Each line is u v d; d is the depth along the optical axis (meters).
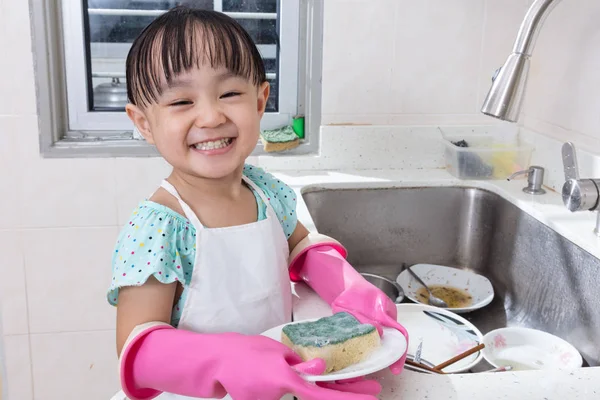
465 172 1.51
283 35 1.62
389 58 1.57
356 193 1.49
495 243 1.45
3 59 1.52
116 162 1.62
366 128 1.60
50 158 1.59
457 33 1.56
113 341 1.76
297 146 1.63
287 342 0.66
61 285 1.69
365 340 0.65
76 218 1.65
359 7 1.53
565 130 1.43
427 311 1.12
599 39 1.29
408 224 1.52
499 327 1.26
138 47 0.73
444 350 1.01
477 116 1.63
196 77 0.70
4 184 1.60
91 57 1.62
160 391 0.67
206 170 0.73
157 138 0.74
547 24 1.49
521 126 1.62
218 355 0.59
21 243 1.65
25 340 1.72
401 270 1.53
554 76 1.47
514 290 1.35
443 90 1.61
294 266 0.92
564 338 1.15
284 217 0.91
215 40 0.70
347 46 1.55
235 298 0.75
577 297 1.12
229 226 0.77
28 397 1.77
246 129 0.74
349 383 0.62
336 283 0.83
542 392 0.64
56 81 1.60
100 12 1.59
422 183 1.51
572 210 1.05
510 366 0.98
